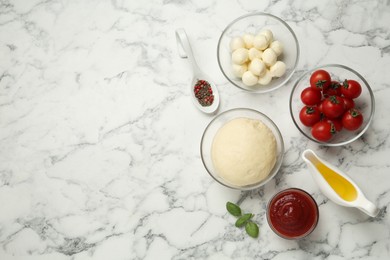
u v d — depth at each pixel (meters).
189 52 1.71
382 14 1.74
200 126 1.77
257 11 1.79
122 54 1.81
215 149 1.67
